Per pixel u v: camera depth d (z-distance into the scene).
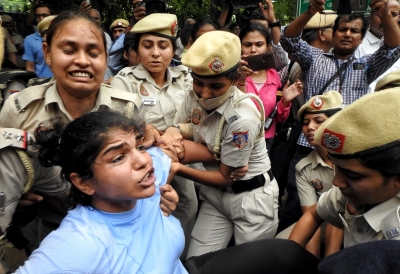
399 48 2.59
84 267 0.95
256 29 2.96
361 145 1.04
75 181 1.06
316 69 2.91
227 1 3.97
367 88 2.82
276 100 2.96
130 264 1.05
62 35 1.45
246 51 2.97
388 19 2.49
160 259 1.13
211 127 1.80
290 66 3.28
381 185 1.09
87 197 1.09
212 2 6.55
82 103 1.61
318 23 3.87
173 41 2.43
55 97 1.58
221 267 1.31
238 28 4.01
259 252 1.29
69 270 0.93
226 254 1.33
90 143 0.99
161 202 1.31
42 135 1.19
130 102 1.70
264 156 1.99
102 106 1.64
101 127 1.00
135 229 1.11
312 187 2.34
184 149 1.78
